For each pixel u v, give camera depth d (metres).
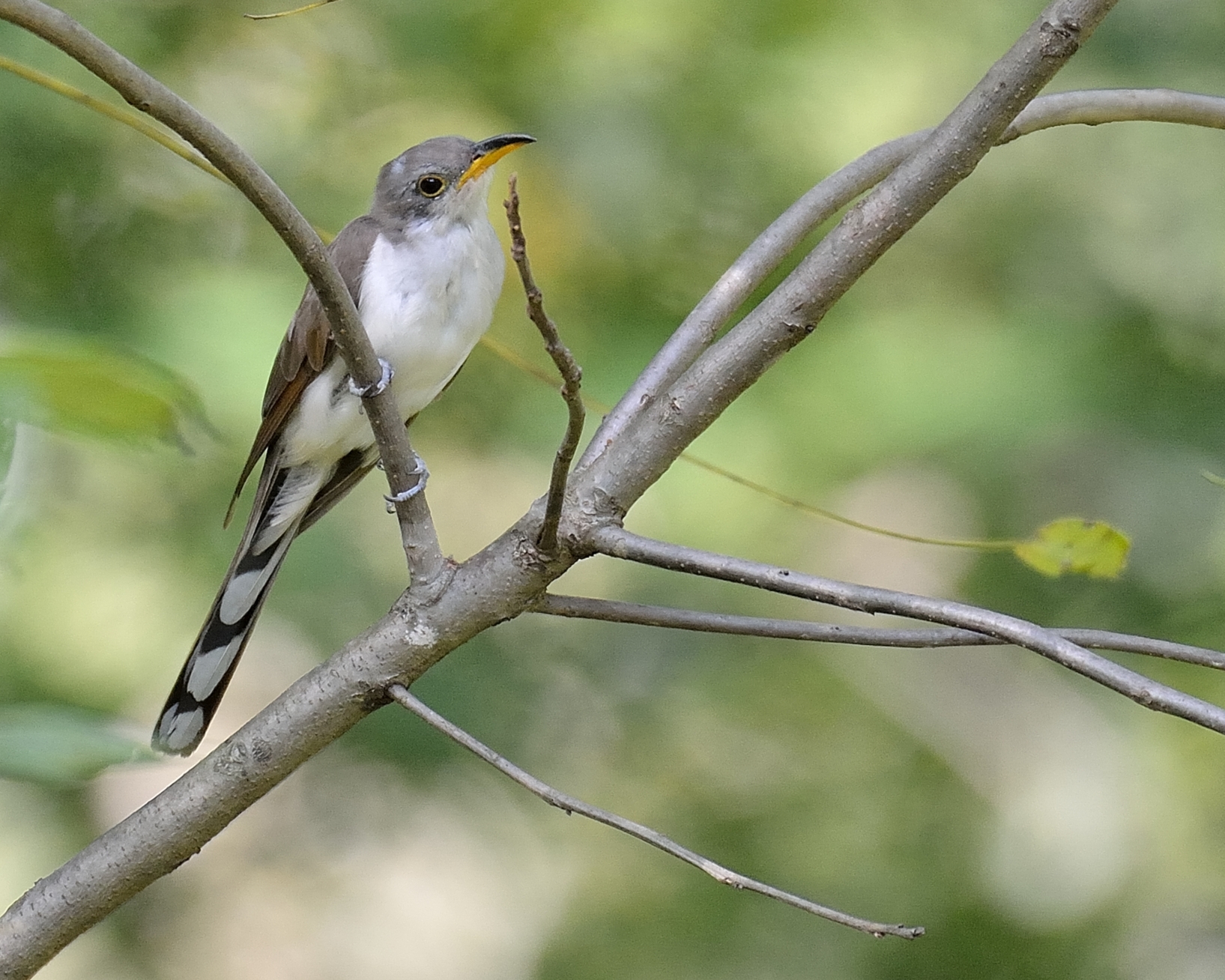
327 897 14.04
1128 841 11.81
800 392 10.64
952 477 10.94
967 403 10.25
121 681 10.02
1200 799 11.94
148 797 12.99
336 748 10.16
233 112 9.67
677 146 10.01
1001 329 10.74
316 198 9.54
